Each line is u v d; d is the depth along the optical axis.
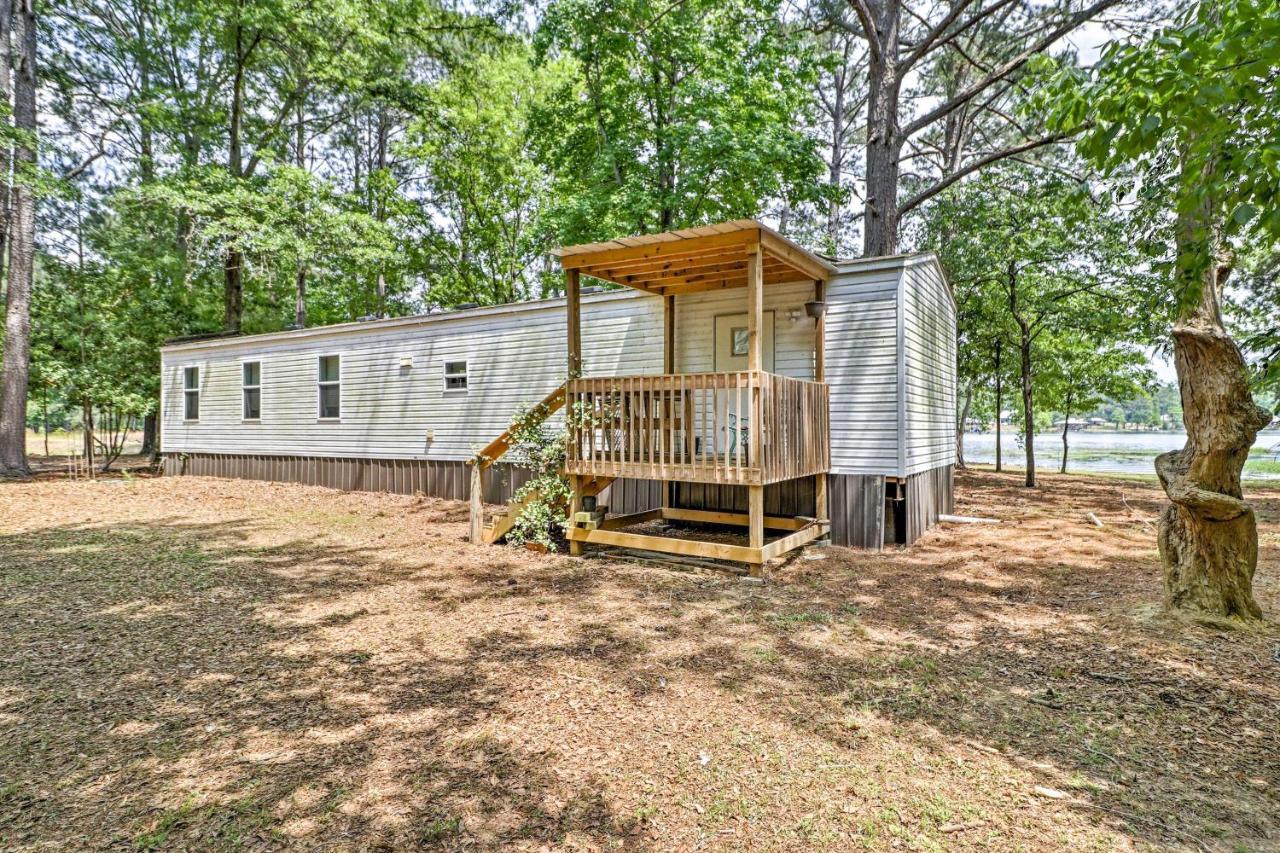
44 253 15.30
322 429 12.66
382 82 17.92
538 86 20.86
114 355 15.00
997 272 13.54
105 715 3.26
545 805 2.51
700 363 8.73
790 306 8.14
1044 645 4.26
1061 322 13.91
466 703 3.42
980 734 3.08
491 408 10.66
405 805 2.51
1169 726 3.13
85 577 6.02
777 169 13.95
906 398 7.42
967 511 10.45
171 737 3.04
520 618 4.91
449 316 10.98
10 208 13.39
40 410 17.84
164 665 3.93
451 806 2.50
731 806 2.51
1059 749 2.94
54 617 4.84
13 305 13.26
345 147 23.08
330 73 17.05
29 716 3.24
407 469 11.64
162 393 15.16
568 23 14.01
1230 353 4.28
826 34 17.34
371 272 19.31
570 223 15.23
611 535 6.83
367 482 12.12
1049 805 2.50
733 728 3.15
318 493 11.98
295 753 2.90
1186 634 4.34
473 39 19.56
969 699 3.47
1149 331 12.91
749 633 4.56
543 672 3.85
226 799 2.54
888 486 7.50
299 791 2.60
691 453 6.30
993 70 12.48
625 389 6.69
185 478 14.09
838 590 5.71
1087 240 12.65
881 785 2.65
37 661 3.97
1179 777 2.70
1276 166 2.08
